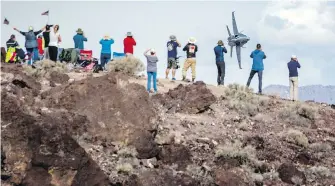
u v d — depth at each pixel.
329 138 19.34
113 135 14.52
